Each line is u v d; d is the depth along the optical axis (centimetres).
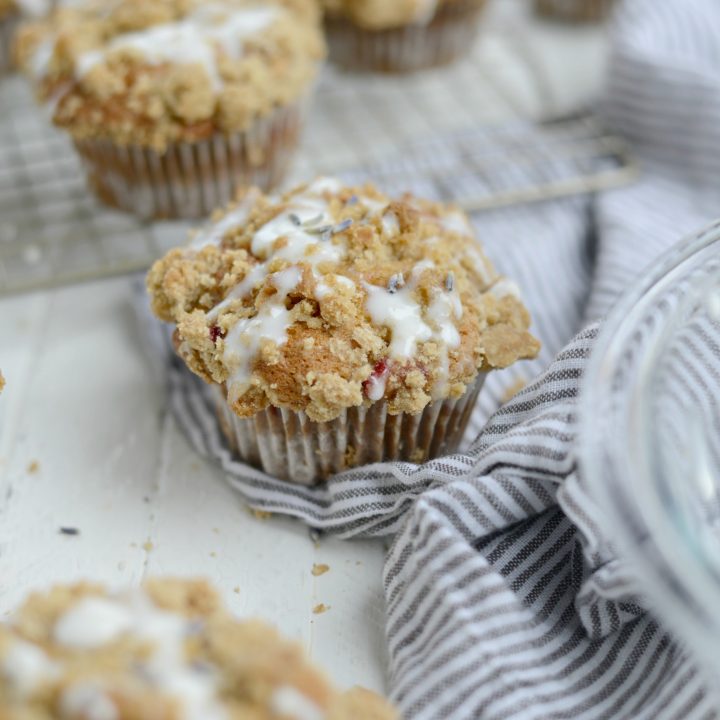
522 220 50
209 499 42
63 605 35
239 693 34
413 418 40
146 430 43
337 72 57
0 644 34
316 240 41
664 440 37
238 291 40
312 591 40
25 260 48
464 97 56
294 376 39
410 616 38
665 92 51
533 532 39
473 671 37
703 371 38
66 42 47
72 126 46
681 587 35
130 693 33
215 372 40
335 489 41
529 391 40
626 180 50
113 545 41
